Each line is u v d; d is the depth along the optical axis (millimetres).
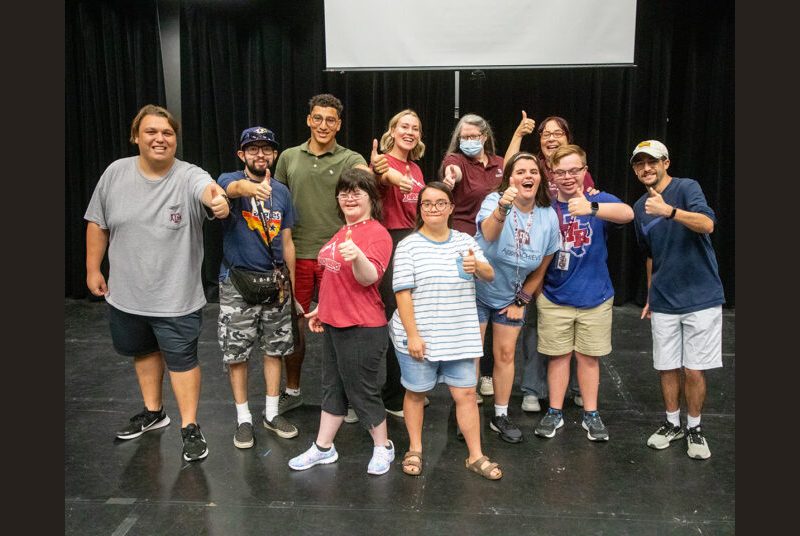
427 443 3113
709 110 5031
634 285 5441
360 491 2709
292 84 5305
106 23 5234
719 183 5102
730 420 3334
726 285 5281
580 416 3395
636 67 4680
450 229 2832
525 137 5184
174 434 3211
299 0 5180
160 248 2859
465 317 2727
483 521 2504
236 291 3037
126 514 2561
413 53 4527
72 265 5594
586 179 3385
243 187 2781
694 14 4922
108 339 4613
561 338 3104
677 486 2734
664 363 2994
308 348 4465
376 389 2793
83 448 3076
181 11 5215
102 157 5430
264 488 2736
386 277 3330
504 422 3158
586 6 4371
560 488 2723
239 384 3113
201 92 5320
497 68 4492
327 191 3299
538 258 2932
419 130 3248
